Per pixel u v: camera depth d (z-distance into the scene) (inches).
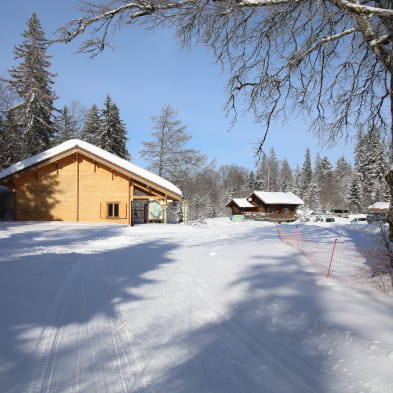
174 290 216.5
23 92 1117.1
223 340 137.3
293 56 316.5
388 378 95.9
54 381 103.1
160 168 1448.1
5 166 1140.5
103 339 138.2
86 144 902.4
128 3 266.4
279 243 390.9
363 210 2422.5
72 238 504.1
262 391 97.6
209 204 2421.3
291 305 161.9
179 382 103.7
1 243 405.7
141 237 573.3
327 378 102.7
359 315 143.9
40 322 151.3
